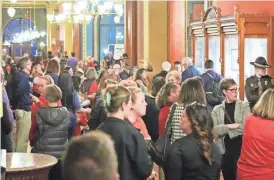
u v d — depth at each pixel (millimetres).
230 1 12492
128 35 21328
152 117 7402
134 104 5039
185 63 11484
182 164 4504
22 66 9664
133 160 4559
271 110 4918
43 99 7312
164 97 6633
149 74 15539
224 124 6438
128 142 4547
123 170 4539
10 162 5414
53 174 6469
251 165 4957
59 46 35031
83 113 9031
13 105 9555
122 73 13320
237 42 9875
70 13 25984
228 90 6449
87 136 2242
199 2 16469
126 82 6672
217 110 6520
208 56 11484
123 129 4570
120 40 32906
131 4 20641
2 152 4664
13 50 39781
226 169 6508
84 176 2145
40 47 40375
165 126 5992
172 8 17203
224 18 10211
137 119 5621
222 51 10516
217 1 13469
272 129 4887
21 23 44281
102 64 17188
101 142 2205
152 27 17594
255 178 4934
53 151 6480
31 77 12633
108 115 4672
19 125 9250
